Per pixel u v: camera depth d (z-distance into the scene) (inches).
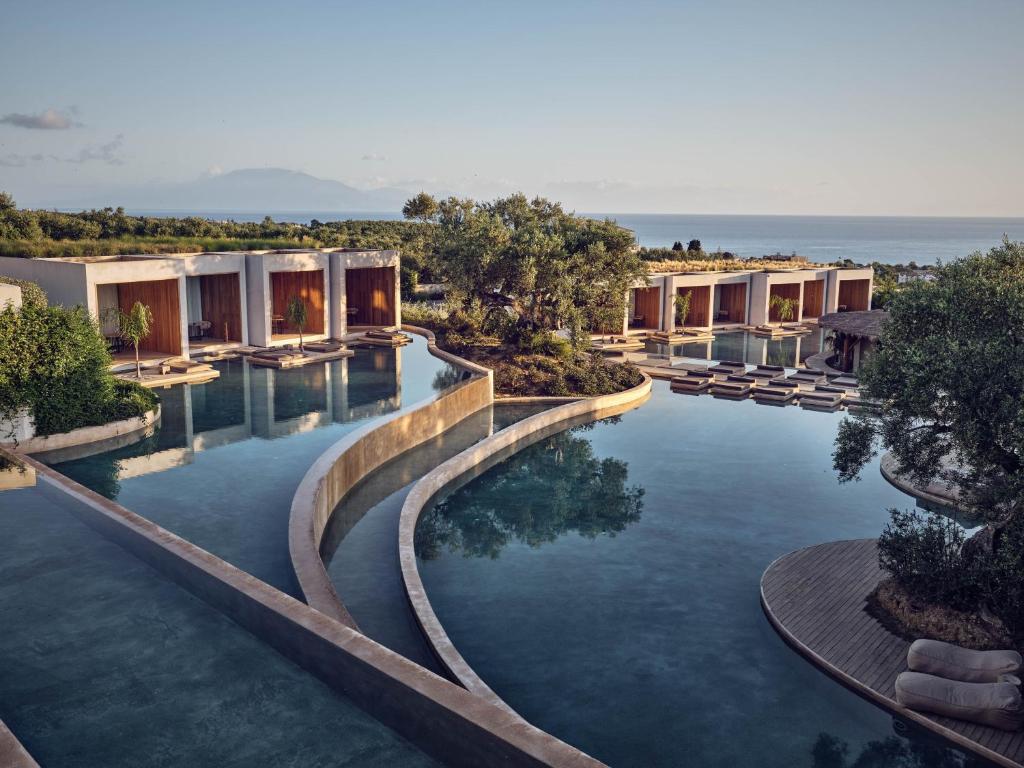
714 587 539.5
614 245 1184.8
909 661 405.7
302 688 249.0
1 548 372.5
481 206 1551.4
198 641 281.4
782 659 448.1
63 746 221.6
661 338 1642.5
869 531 642.8
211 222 2304.4
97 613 304.8
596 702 404.5
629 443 901.2
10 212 1847.9
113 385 780.0
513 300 1209.4
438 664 402.9
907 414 448.8
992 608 437.7
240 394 927.7
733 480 771.4
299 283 1302.9
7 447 661.9
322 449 705.6
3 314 652.1
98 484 604.7
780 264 2199.8
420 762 208.8
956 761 363.9
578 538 625.0
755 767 357.4
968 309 456.1
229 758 213.3
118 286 1112.8
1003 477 426.9
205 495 584.1
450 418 900.0
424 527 645.3
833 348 1482.5
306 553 457.1
